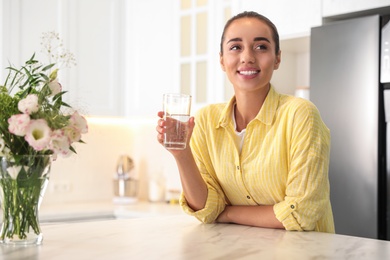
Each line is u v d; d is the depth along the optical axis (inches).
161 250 54.0
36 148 52.8
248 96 69.7
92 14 151.1
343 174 105.7
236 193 72.8
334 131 107.6
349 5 109.0
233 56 68.9
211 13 136.8
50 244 56.9
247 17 69.2
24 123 52.2
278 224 67.0
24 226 55.5
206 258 50.6
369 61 102.9
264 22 68.8
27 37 138.0
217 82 135.0
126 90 158.6
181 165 68.7
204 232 65.0
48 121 54.4
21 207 55.3
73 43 146.7
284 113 68.1
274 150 67.9
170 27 147.6
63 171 158.6
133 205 154.5
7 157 54.4
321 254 52.9
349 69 105.7
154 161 168.4
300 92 125.9
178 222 73.6
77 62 147.5
